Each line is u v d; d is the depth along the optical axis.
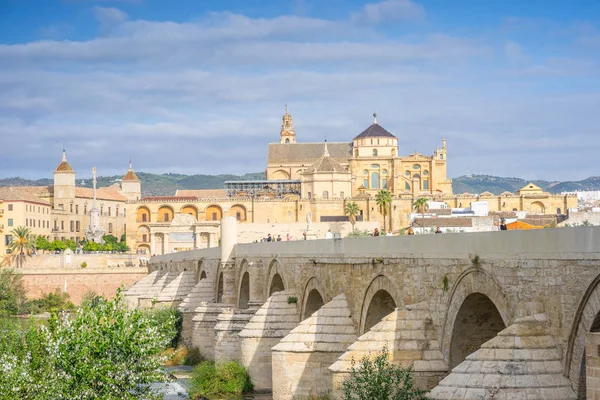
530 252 38.78
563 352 36.53
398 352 48.44
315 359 62.09
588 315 34.72
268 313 78.81
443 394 37.75
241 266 104.19
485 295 43.19
